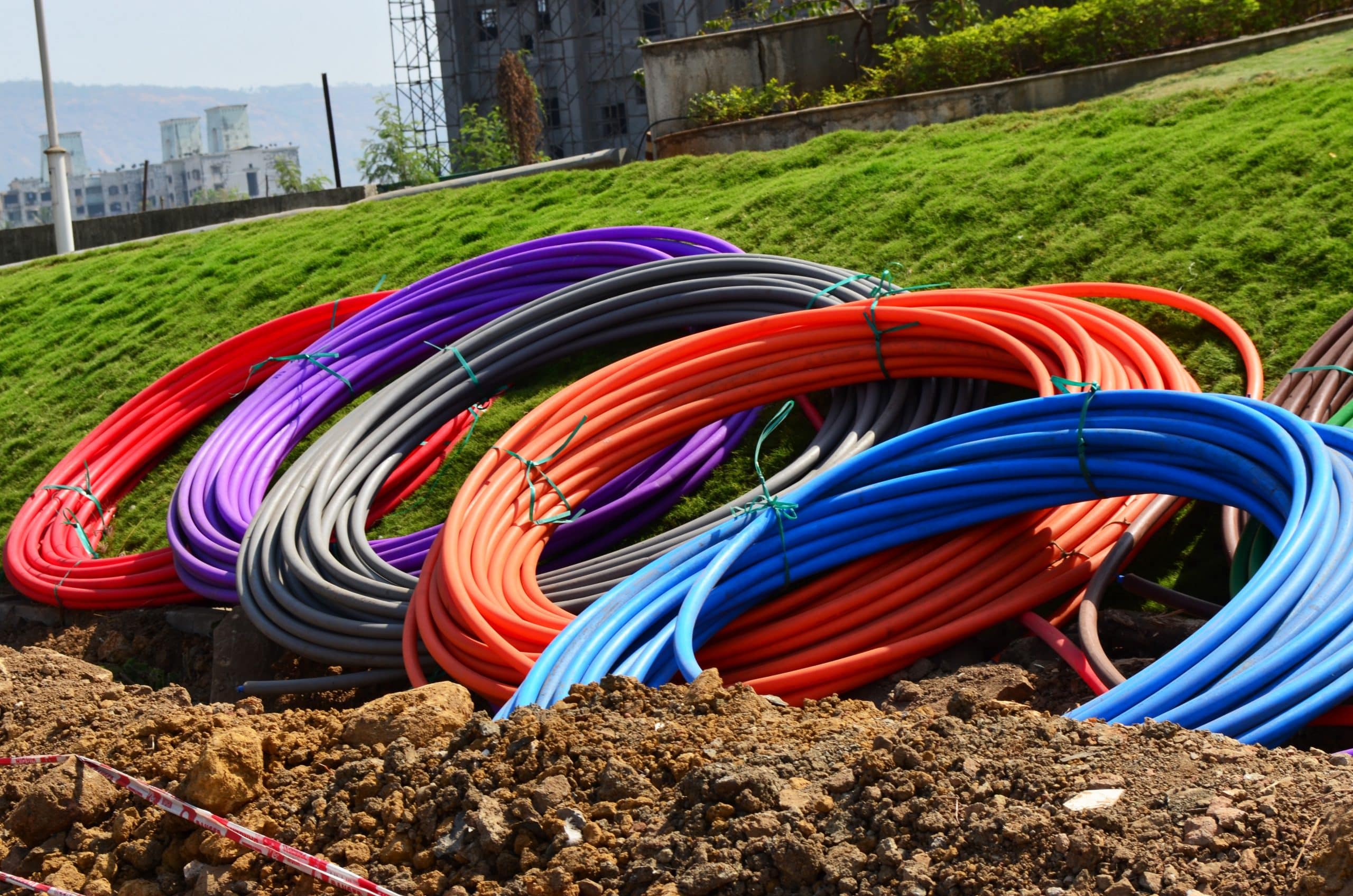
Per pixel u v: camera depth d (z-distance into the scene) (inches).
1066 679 170.9
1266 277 255.3
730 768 114.7
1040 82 425.4
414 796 124.6
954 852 99.6
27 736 170.6
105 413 382.6
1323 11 428.1
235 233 522.3
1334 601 141.0
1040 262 289.1
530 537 224.2
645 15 1497.3
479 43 1553.9
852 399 248.7
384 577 222.7
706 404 249.0
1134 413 185.0
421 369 288.4
